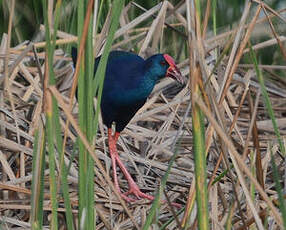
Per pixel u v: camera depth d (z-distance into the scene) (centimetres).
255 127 651
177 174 867
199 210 525
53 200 538
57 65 1164
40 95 943
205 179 523
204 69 532
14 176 797
